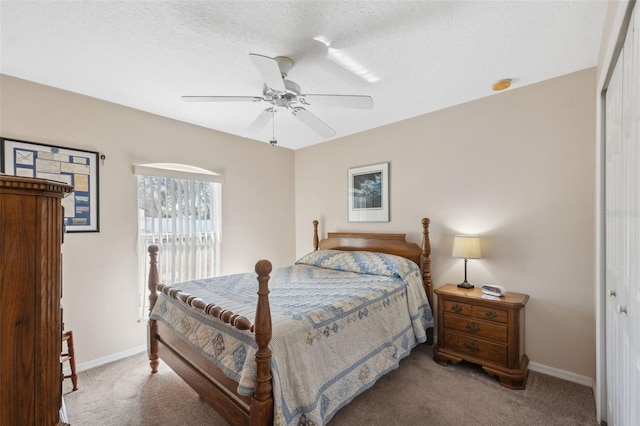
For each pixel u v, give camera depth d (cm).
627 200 124
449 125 289
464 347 242
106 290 264
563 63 209
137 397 210
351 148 375
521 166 248
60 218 88
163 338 232
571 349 224
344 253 329
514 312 218
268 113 233
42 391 81
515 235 251
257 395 137
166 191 308
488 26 166
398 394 210
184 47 186
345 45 184
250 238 387
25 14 153
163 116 305
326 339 172
